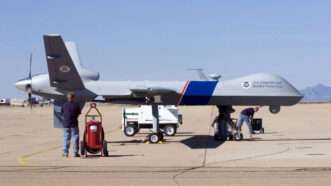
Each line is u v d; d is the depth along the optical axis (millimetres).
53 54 22312
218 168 14766
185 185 11500
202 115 66250
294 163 15875
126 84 25031
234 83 25359
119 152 20234
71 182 12047
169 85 25125
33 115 67500
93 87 24875
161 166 15398
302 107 103938
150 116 29938
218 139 26500
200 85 25203
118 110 93000
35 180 12391
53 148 22375
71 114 18391
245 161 16609
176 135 31062
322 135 29469
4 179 12578
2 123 46594
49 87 24828
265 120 49438
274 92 25438
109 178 12727
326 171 13820
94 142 18453
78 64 25406
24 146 23438
